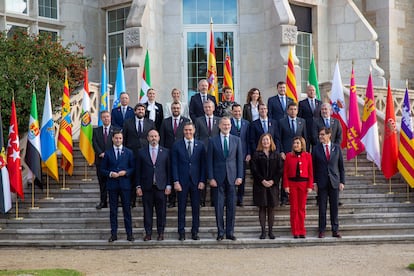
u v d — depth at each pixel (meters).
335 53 18.83
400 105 17.53
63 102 13.18
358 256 9.95
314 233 11.62
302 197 11.29
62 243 11.20
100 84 16.59
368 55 18.34
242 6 17.70
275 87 16.61
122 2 18.69
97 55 19.28
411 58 20.45
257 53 17.61
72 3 18.94
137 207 12.37
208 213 12.09
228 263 9.39
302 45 18.73
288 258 9.80
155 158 11.12
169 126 12.34
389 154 13.02
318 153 11.38
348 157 13.83
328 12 18.98
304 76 18.77
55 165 12.83
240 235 11.52
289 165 11.34
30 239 11.58
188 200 12.65
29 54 15.25
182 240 11.12
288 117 12.45
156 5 17.33
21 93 14.24
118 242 11.07
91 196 13.03
